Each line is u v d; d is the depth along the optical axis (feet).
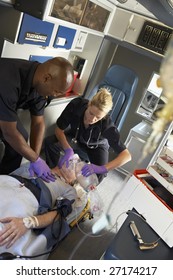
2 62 4.37
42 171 4.99
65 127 6.95
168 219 3.53
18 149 4.72
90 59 9.21
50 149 6.86
